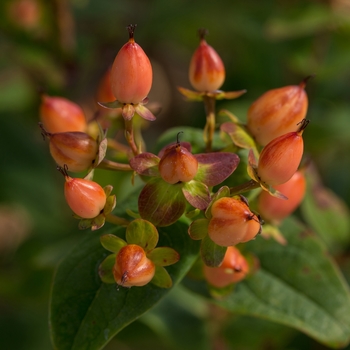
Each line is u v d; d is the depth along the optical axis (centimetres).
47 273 45
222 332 42
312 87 48
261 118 36
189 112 57
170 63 67
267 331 42
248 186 35
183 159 34
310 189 44
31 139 54
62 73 47
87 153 35
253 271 38
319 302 38
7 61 53
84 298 36
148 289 35
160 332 42
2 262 54
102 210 35
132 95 35
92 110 51
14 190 51
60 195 52
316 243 39
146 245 35
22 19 45
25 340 49
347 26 46
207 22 54
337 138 46
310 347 45
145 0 61
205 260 35
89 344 35
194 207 35
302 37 48
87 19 58
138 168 35
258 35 50
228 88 52
